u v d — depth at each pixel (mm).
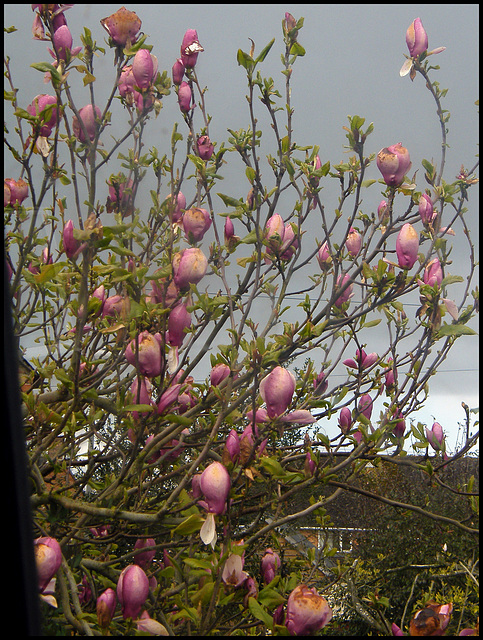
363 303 2307
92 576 2043
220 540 1943
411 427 2068
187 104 2148
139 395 1647
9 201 2180
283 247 2084
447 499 5051
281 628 1435
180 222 2100
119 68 1999
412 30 2156
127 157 2133
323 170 2105
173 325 1645
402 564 4586
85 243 1556
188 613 1481
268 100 2033
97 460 2121
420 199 2121
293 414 1604
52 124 1984
